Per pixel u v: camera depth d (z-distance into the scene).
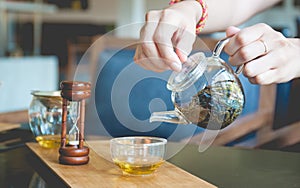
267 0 1.40
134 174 0.90
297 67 0.96
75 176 0.89
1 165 1.00
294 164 1.03
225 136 1.53
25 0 4.80
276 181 0.91
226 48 0.92
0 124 1.41
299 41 0.99
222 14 1.27
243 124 1.73
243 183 0.89
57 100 1.11
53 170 0.93
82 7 6.79
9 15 4.68
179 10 0.98
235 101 0.88
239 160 1.06
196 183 0.86
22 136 1.27
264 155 1.12
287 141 1.65
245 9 1.34
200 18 1.02
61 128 1.00
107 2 6.71
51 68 4.48
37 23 5.26
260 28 0.94
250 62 0.92
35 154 1.07
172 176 0.90
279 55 0.93
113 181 0.86
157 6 6.34
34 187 0.85
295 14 5.59
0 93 3.72
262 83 0.95
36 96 1.12
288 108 2.03
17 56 4.23
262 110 1.98
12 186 0.85
